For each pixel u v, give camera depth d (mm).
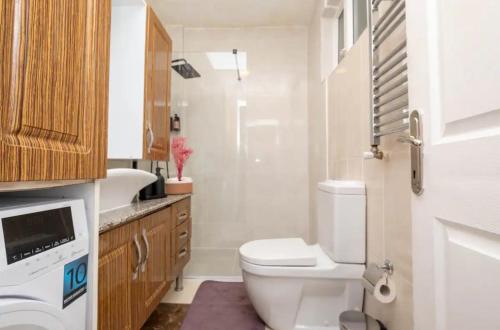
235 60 2830
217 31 2854
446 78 633
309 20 2721
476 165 534
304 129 2832
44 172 622
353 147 1635
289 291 1481
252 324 1679
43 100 625
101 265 958
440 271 651
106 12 890
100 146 854
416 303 738
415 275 745
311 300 1520
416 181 740
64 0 692
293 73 2840
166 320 1733
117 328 1062
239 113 2842
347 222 1460
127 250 1159
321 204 1727
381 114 1199
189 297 2045
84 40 778
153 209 1438
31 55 590
